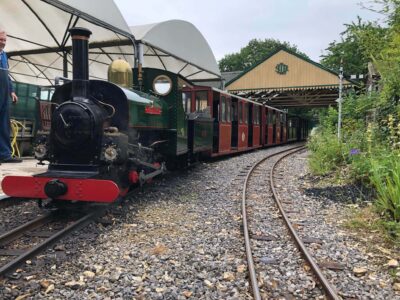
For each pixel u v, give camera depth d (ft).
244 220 19.69
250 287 12.64
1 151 20.97
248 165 46.03
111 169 20.75
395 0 31.89
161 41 54.75
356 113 44.24
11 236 16.39
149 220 20.45
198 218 21.16
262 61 105.09
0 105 20.58
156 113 26.68
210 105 44.32
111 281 12.84
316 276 13.42
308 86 100.22
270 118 82.64
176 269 13.93
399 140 28.43
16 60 61.57
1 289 11.96
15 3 42.88
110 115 21.40
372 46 37.99
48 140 20.89
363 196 25.20
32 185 18.88
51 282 12.57
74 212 20.62
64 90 22.26
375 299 12.07
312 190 28.96
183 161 35.88
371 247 16.75
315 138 53.93
